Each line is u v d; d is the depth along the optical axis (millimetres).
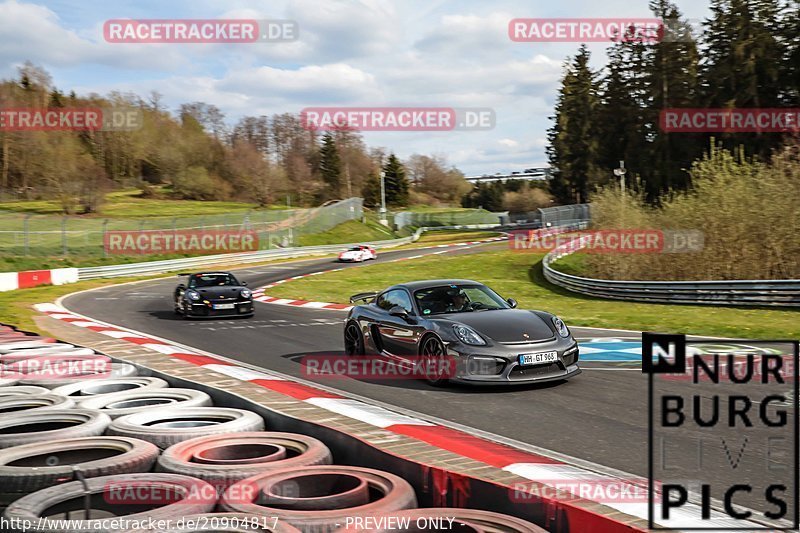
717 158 23484
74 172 74000
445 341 7449
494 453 4512
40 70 78812
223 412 5176
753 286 16656
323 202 96938
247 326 14336
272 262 46156
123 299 22703
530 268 35438
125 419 4820
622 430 5562
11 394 5730
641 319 14812
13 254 38906
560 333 7629
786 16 51562
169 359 8086
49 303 21078
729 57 52125
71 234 49719
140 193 94188
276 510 3068
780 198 20844
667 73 56781
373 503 3174
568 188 83312
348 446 4305
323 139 96875
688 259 23234
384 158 108125
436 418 6121
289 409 5148
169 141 96000
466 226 92750
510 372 7145
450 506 3527
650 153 56750
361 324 9195
